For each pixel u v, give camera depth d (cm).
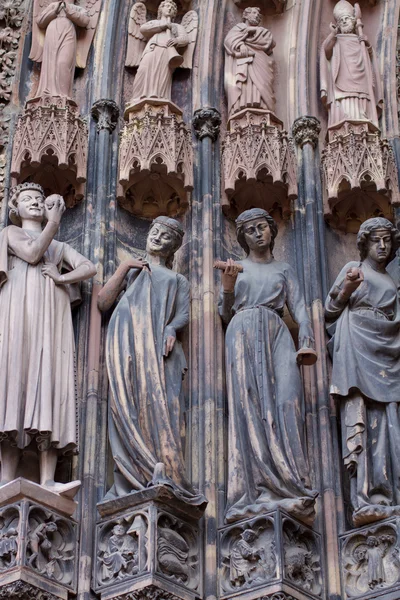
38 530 866
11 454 901
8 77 1114
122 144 1051
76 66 1109
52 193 1055
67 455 915
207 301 991
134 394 923
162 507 880
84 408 943
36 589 848
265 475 894
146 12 1134
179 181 1043
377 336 952
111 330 952
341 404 939
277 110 1096
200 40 1116
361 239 997
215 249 1022
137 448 900
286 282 985
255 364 934
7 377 903
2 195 1058
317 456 934
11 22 1134
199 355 970
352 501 906
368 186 1046
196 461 930
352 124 1069
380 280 982
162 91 1078
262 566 870
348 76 1093
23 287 941
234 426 920
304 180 1059
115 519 888
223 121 1084
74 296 977
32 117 1045
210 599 872
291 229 1049
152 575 850
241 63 1091
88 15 1126
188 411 952
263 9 1148
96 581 872
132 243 1041
